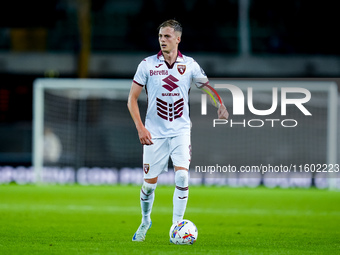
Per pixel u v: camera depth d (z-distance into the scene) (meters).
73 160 78.56
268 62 103.69
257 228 33.00
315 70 103.31
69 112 78.62
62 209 43.41
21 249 22.55
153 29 108.94
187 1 108.62
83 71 95.25
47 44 107.50
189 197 56.88
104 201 51.19
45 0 106.94
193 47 108.94
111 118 82.25
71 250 22.19
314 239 27.77
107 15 109.88
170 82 23.31
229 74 103.81
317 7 106.81
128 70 102.94
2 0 106.69
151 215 39.88
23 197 53.91
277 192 65.00
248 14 108.00
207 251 22.22
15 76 102.31
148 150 23.62
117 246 23.39
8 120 99.88
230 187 73.06
